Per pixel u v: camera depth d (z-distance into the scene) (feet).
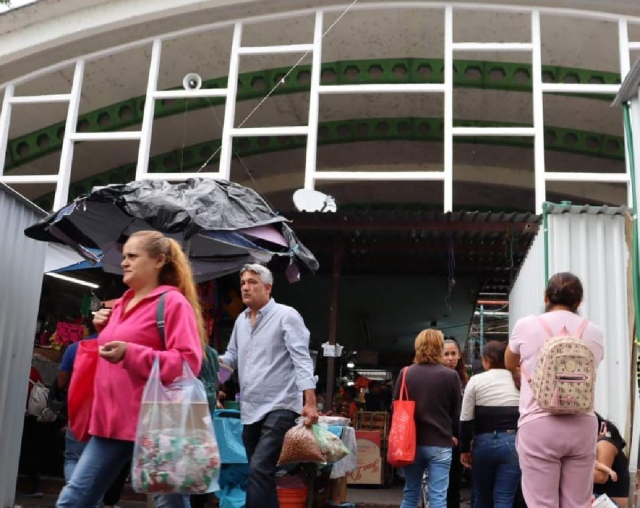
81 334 34.86
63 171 37.99
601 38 39.29
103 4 39.24
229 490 22.25
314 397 17.01
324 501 25.40
